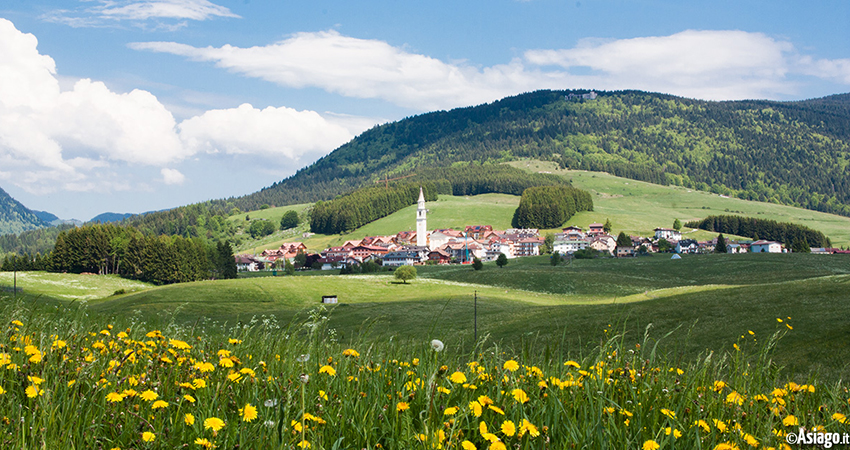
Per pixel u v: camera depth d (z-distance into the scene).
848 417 4.84
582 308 48.84
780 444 4.29
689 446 4.27
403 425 4.12
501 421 4.43
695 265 136.62
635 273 131.50
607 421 4.39
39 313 8.07
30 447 3.45
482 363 5.59
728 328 33.84
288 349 6.20
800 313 34.53
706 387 5.28
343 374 5.51
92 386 4.53
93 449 3.68
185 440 3.90
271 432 3.88
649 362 5.76
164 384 4.89
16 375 4.75
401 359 5.91
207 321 8.48
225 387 4.80
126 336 6.50
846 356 23.28
